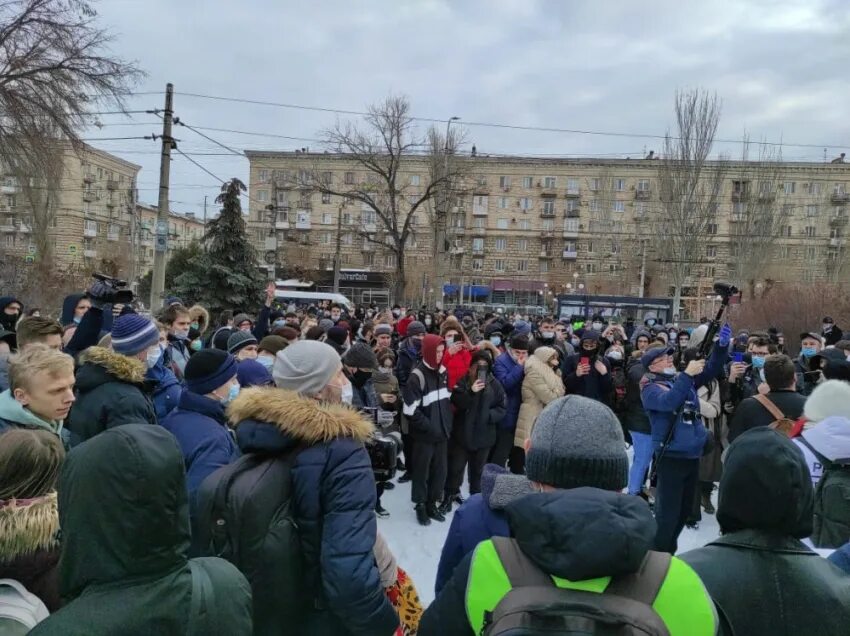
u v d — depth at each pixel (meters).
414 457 5.61
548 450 1.57
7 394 2.70
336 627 2.04
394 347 11.34
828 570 1.70
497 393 6.08
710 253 60.41
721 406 6.21
